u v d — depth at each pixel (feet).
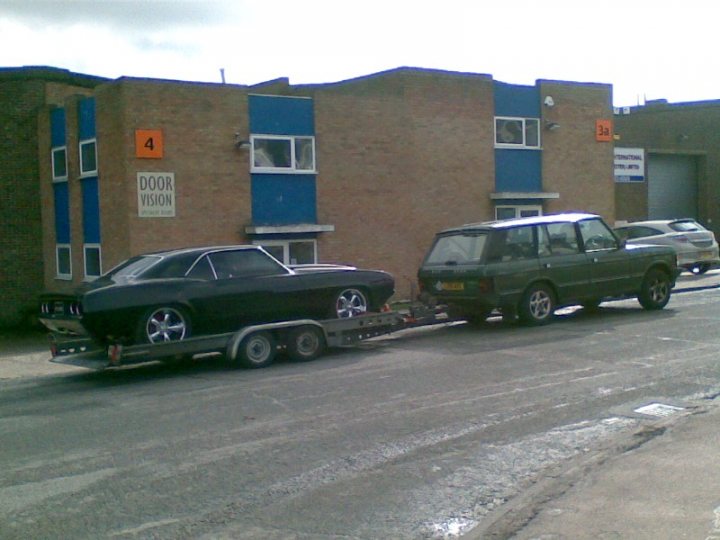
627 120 135.33
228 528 18.63
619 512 17.89
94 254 61.05
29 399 34.22
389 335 48.42
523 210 75.41
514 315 48.57
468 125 71.51
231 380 36.01
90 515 19.63
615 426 26.13
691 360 35.96
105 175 58.18
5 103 68.95
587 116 79.30
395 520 18.84
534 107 76.02
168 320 38.52
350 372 36.52
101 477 22.52
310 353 40.57
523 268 47.52
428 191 69.31
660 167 120.78
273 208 61.41
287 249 62.18
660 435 24.02
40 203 69.82
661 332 43.75
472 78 71.61
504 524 17.63
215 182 58.65
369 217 66.18
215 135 58.59
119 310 37.14
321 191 63.67
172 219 57.00
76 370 42.75
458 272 47.55
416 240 68.69
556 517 17.83
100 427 28.14
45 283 69.72
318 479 21.89
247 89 60.03
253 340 38.99
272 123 61.26
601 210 80.53
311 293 42.06
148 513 19.67
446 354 40.06
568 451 23.72
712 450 22.16
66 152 64.44
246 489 21.22
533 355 38.60
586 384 32.04
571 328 46.60
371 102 66.03
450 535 17.88
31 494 21.26
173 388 34.86
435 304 47.57
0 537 18.38
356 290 43.75
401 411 28.78
